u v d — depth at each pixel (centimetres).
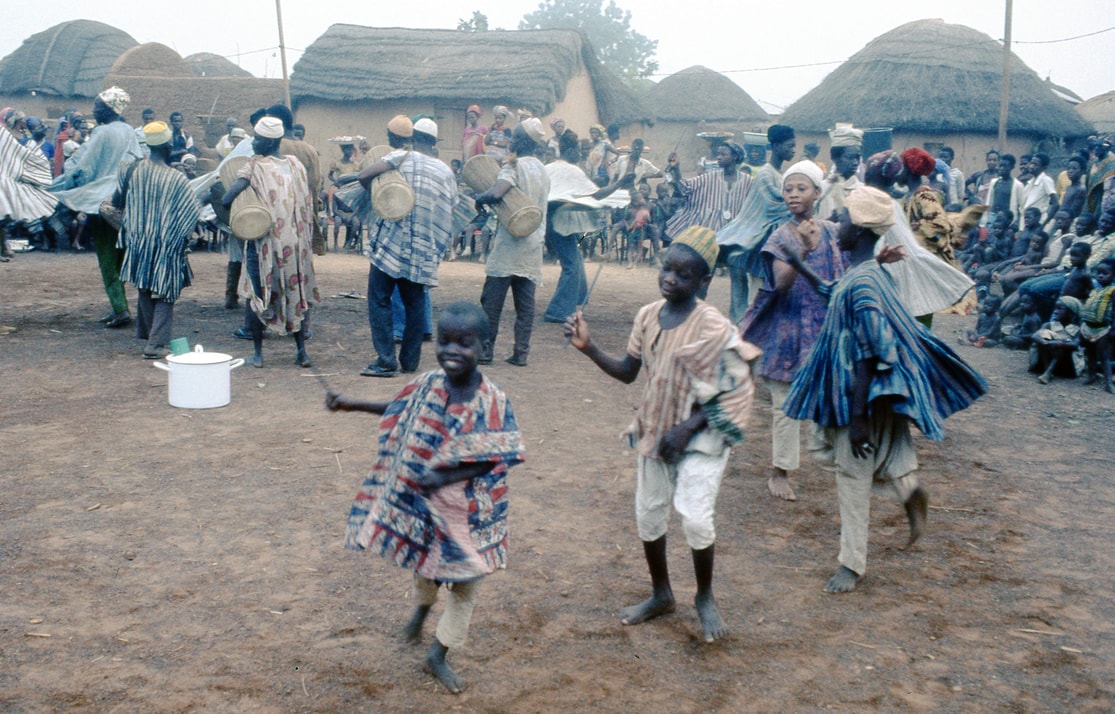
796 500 551
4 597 387
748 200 705
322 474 547
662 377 376
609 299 1269
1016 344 1039
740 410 367
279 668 349
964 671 366
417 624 367
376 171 729
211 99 2702
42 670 338
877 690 352
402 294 771
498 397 336
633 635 388
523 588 424
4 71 3441
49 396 679
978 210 686
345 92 2436
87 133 1630
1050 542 495
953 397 437
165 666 346
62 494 499
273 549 448
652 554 396
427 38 2612
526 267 820
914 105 2678
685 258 365
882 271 432
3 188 1116
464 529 329
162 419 638
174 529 463
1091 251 914
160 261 781
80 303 1039
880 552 480
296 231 751
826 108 2847
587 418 693
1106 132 2830
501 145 1642
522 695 341
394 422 343
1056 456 646
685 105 3794
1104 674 366
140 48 2984
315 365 806
